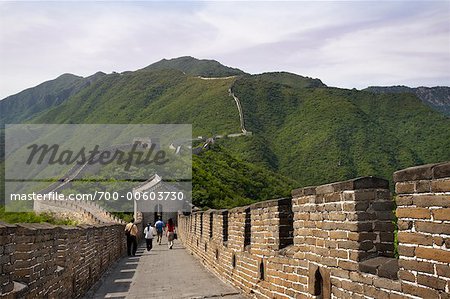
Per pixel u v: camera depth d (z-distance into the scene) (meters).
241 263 10.02
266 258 8.14
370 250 5.04
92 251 12.09
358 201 5.08
